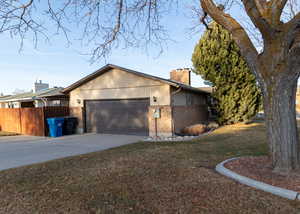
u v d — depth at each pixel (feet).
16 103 74.49
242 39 15.42
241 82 45.85
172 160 18.94
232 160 17.52
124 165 17.63
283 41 13.08
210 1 16.21
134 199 11.35
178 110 40.83
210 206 10.34
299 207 10.07
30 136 43.29
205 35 46.32
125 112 41.34
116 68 40.86
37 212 10.32
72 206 10.79
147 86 38.73
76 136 40.96
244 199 10.93
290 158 13.57
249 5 13.71
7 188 13.50
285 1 13.38
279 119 13.79
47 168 17.97
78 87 46.16
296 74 13.29
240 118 46.91
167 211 10.05
